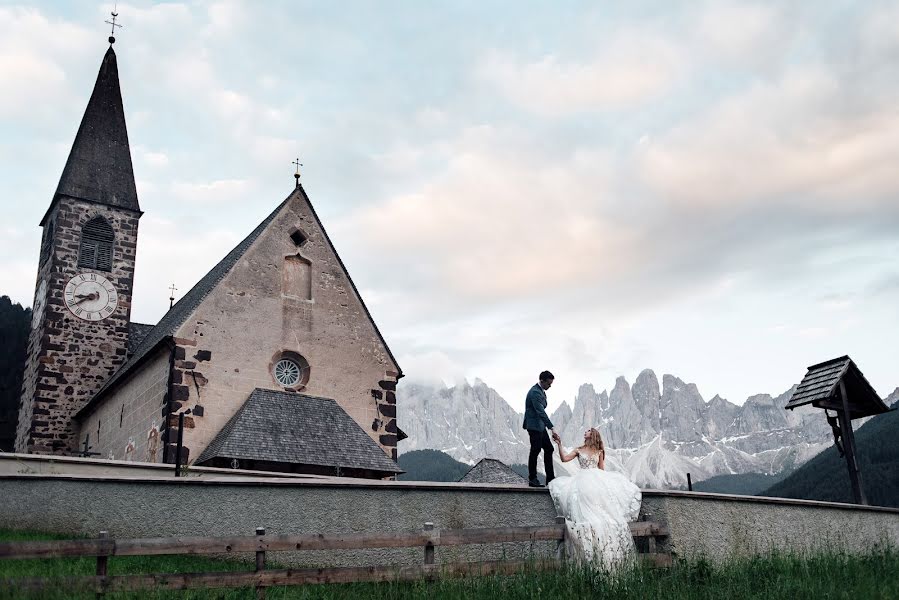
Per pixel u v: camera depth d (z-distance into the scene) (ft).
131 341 134.82
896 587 41.68
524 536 45.01
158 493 53.67
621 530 46.65
